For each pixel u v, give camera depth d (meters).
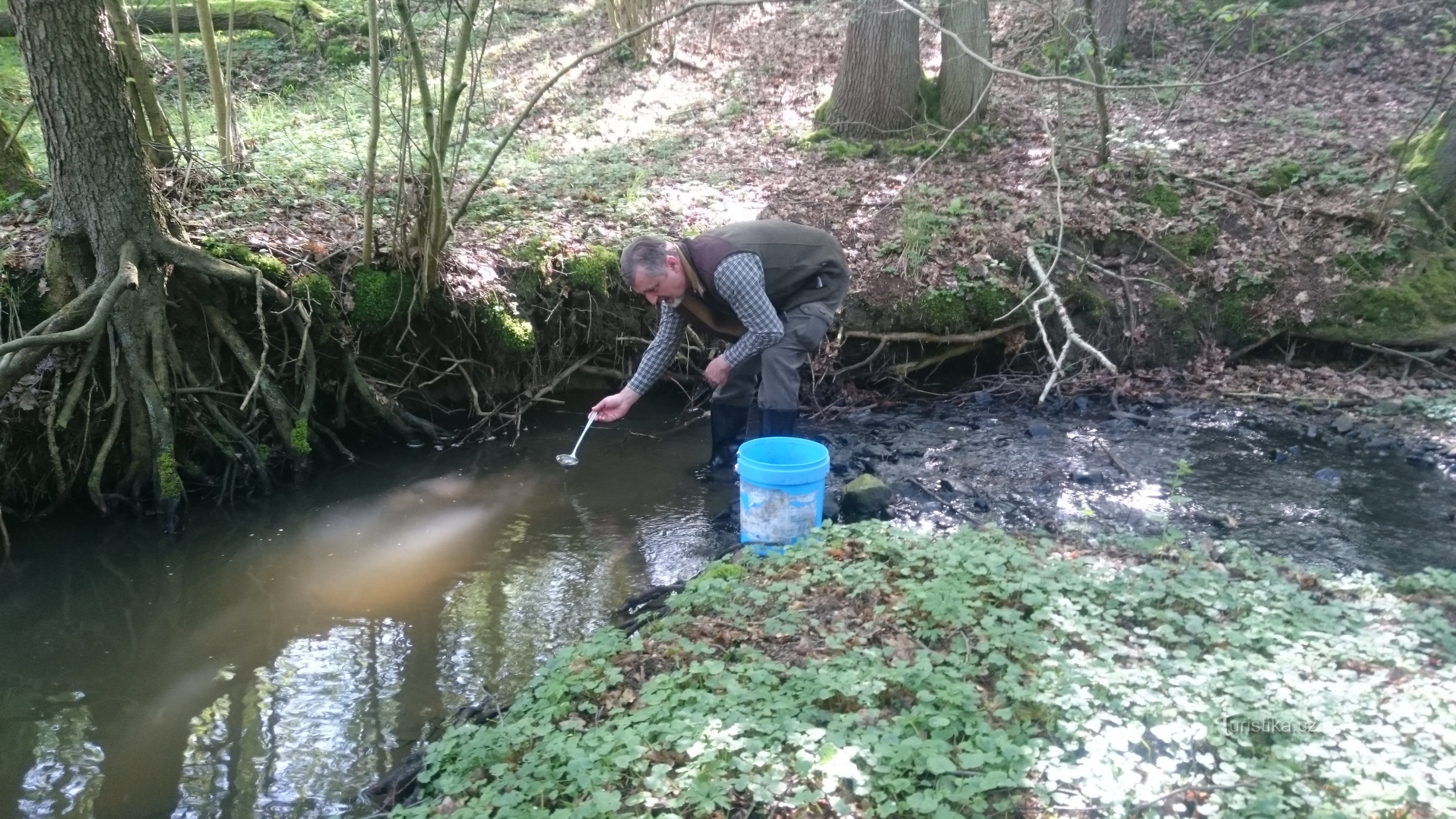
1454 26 11.41
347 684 4.21
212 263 6.04
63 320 5.52
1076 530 5.32
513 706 3.66
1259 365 8.22
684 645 3.74
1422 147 8.65
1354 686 3.28
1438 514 5.61
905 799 2.87
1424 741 2.98
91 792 3.55
